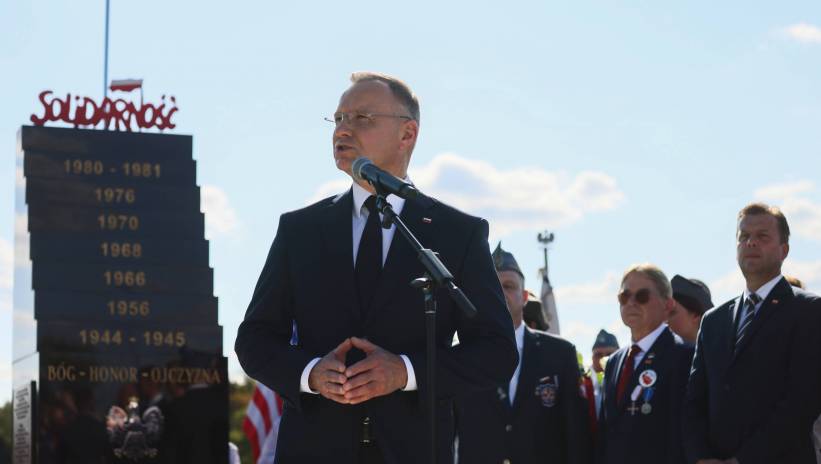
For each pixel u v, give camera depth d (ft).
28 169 69.87
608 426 49.88
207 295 71.67
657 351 49.78
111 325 69.77
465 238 27.02
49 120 71.05
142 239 71.15
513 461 49.62
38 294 68.85
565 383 51.16
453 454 26.30
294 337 27.68
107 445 68.54
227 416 70.64
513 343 26.45
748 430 43.01
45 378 67.97
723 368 44.19
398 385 24.80
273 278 27.14
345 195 27.71
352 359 25.82
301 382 25.12
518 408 50.29
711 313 46.09
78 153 71.00
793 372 42.83
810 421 42.47
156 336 70.49
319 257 26.73
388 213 25.50
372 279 26.43
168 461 69.51
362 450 25.57
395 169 28.14
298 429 25.90
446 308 26.40
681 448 47.37
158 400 69.72
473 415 49.78
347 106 28.02
